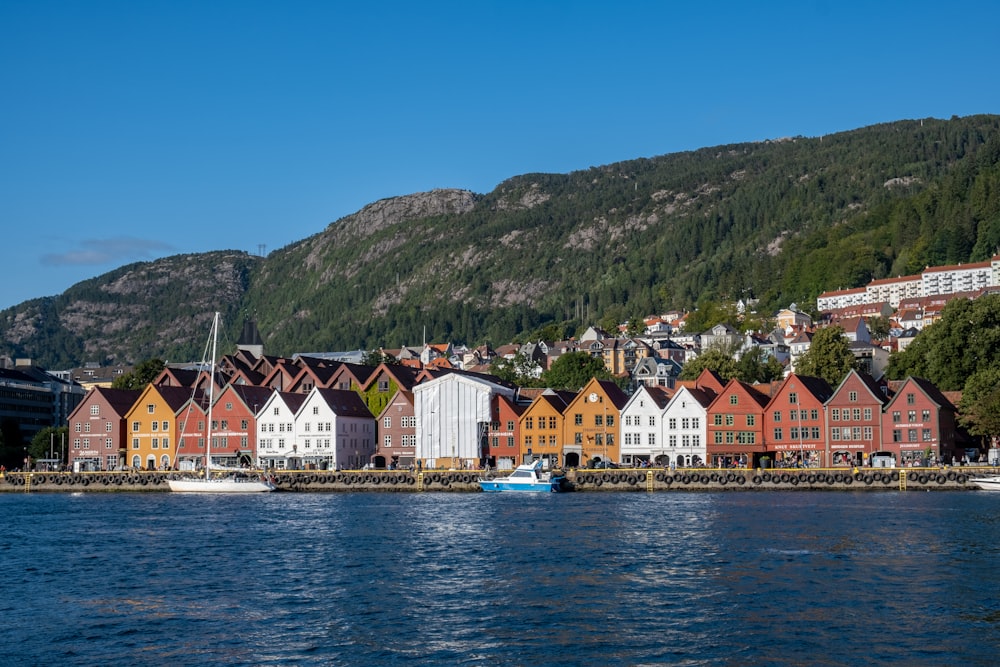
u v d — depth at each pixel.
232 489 179.00
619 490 168.62
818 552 87.31
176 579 79.06
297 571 81.94
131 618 65.62
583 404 193.62
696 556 86.06
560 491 169.50
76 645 59.38
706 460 186.62
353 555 90.06
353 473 180.00
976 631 60.16
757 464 186.38
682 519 114.50
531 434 196.00
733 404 186.38
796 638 59.06
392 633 61.22
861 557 84.44
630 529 105.25
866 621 62.56
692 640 58.91
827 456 179.88
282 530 110.06
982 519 110.06
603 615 64.75
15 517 131.75
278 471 184.12
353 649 58.06
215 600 70.81
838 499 140.88
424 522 116.38
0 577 81.00
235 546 97.00
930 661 54.84
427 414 199.50
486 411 196.50
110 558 90.25
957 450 183.00
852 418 178.75
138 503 157.12
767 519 112.88
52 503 160.25
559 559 85.69
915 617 63.41
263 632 61.78
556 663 55.06
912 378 174.88
